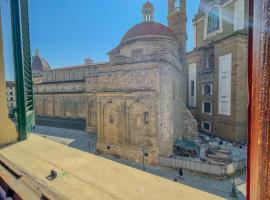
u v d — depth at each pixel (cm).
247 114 71
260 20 63
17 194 139
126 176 150
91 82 2534
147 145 1567
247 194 73
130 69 1686
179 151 1623
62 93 3306
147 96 1581
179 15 2422
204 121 2217
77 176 153
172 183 136
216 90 2045
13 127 266
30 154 210
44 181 148
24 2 290
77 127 2717
